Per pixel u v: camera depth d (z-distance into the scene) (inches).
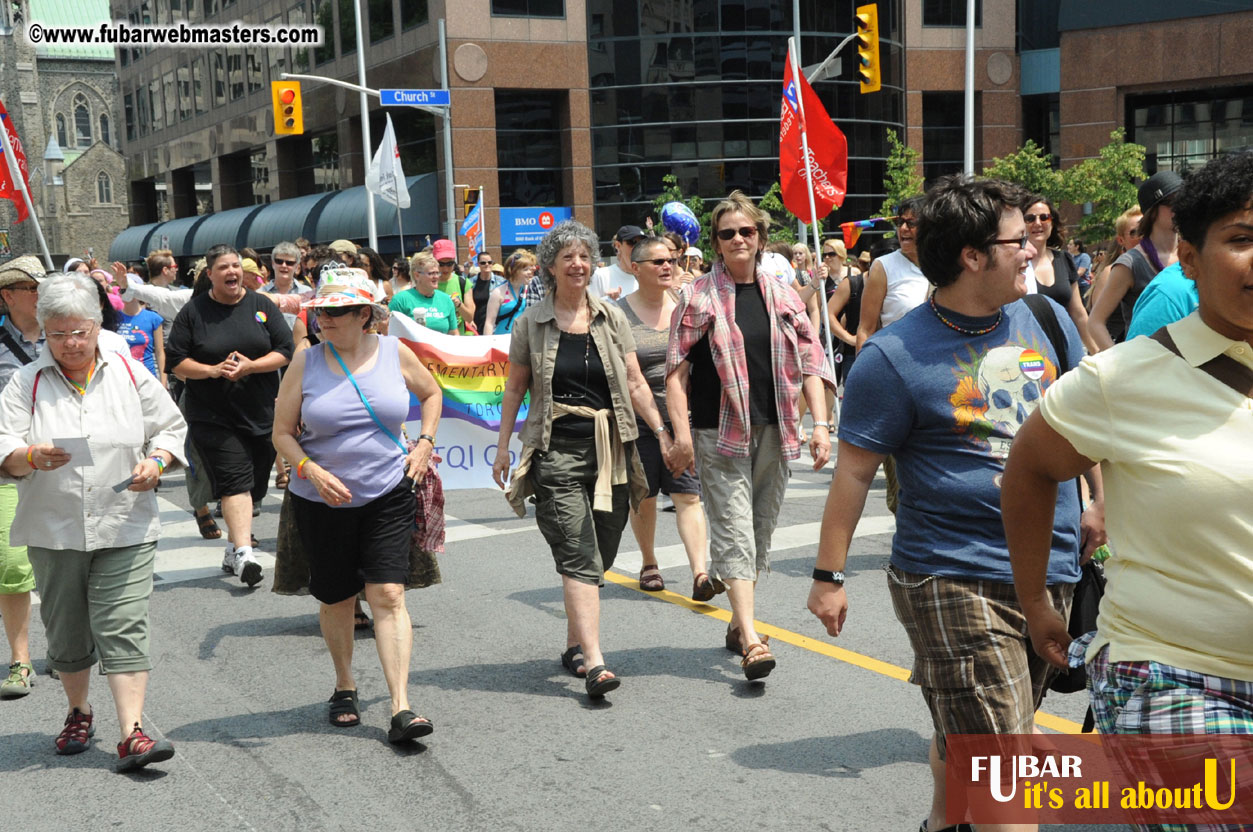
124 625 179.6
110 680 181.0
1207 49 1622.8
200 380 297.1
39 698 218.7
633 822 156.4
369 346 195.2
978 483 120.3
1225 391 85.1
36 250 3887.8
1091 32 1692.9
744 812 158.4
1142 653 89.8
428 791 169.5
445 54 1460.4
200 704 211.6
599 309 212.4
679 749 181.8
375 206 1692.9
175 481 476.7
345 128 1875.0
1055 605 123.0
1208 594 86.3
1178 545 86.8
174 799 169.9
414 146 1701.5
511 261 484.7
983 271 120.3
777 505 220.7
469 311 557.3
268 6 2086.6
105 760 185.9
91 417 178.2
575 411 207.8
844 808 158.9
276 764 181.6
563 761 178.7
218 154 2386.8
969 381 121.3
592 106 1631.4
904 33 1696.6
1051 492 98.9
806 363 216.1
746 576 211.9
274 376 308.3
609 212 1636.3
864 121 1630.2
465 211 1232.2
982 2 1731.1
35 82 4003.4
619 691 210.4
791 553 314.0
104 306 249.3
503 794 167.3
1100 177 1450.5
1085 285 709.9
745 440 211.5
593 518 212.7
